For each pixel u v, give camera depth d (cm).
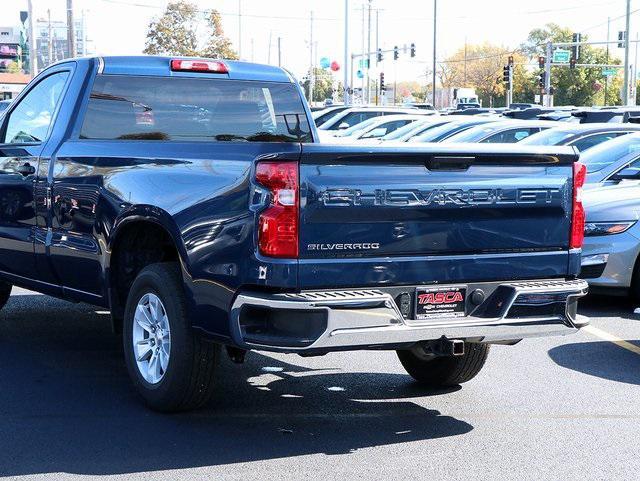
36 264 714
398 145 525
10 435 545
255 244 510
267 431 564
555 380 697
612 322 928
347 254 516
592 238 970
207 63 714
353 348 523
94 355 742
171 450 526
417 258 531
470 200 541
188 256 547
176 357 562
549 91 6341
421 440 554
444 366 659
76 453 518
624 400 645
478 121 1820
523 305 558
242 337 515
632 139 1141
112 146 637
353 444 544
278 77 739
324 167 509
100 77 684
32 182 707
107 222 620
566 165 573
